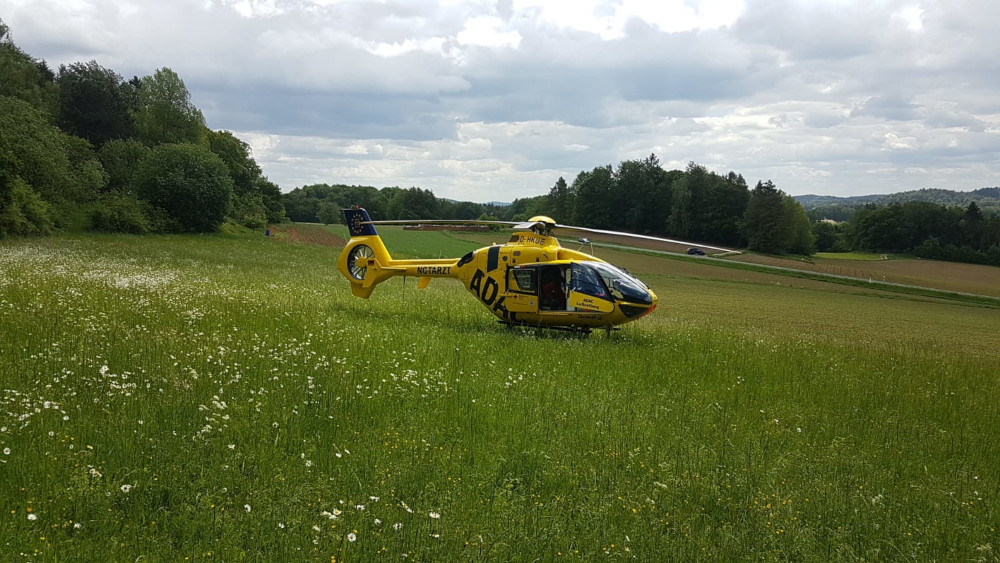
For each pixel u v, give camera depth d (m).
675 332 17.45
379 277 18.75
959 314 47.47
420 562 4.35
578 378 10.55
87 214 49.06
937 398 11.66
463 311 18.94
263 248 50.53
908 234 114.19
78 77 78.81
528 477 6.16
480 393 8.88
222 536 4.39
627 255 75.06
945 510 6.37
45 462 5.06
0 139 38.50
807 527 5.58
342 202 196.62
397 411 7.70
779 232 95.88
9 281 14.52
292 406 7.32
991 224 108.81
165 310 12.69
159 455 5.50
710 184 108.00
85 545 4.09
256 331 11.66
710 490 6.17
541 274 15.57
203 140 87.94
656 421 8.41
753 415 9.29
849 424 9.33
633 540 5.04
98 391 6.96
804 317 34.59
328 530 4.59
